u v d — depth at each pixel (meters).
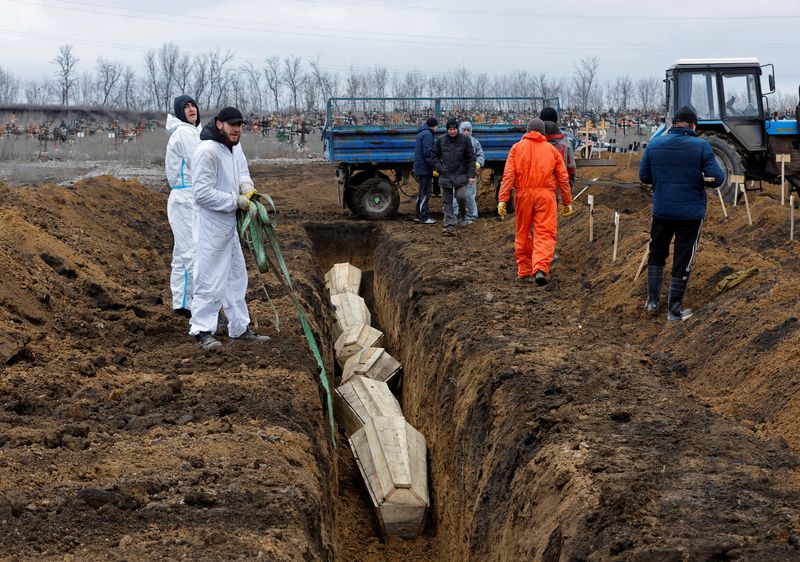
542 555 5.09
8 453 5.52
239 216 8.20
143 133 44.06
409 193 24.69
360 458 8.96
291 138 44.47
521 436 6.49
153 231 15.32
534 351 8.16
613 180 22.44
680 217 8.70
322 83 59.69
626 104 64.56
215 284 8.27
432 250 14.29
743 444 5.78
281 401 7.05
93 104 63.19
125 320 8.84
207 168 7.93
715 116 17.88
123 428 6.34
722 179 8.56
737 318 7.92
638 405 6.64
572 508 5.09
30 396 6.58
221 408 6.72
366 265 18.59
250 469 5.68
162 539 4.66
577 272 11.90
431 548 8.30
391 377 11.65
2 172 25.59
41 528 4.64
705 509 4.78
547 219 11.12
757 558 4.22
